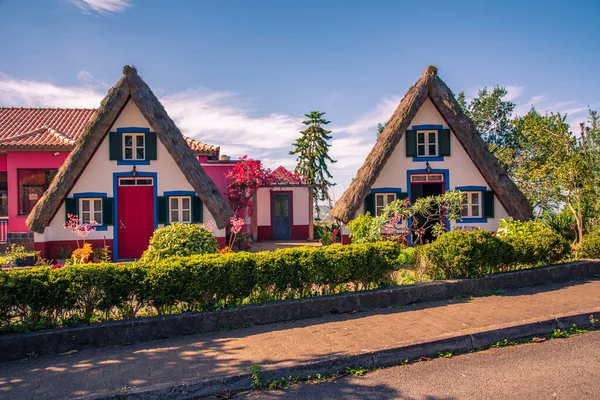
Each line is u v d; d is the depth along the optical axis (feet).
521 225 37.06
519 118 59.06
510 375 15.47
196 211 44.32
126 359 17.06
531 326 19.88
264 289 22.54
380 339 18.31
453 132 46.09
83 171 43.45
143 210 44.50
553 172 44.98
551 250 30.32
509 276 27.43
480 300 24.64
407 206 40.83
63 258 42.63
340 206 43.88
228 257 22.17
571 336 19.93
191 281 20.84
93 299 19.69
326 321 21.33
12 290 18.48
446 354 17.75
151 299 20.56
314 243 60.44
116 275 19.99
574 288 27.17
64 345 18.31
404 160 45.52
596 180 40.60
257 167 56.49
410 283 26.16
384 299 23.76
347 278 24.03
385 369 16.44
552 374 15.49
